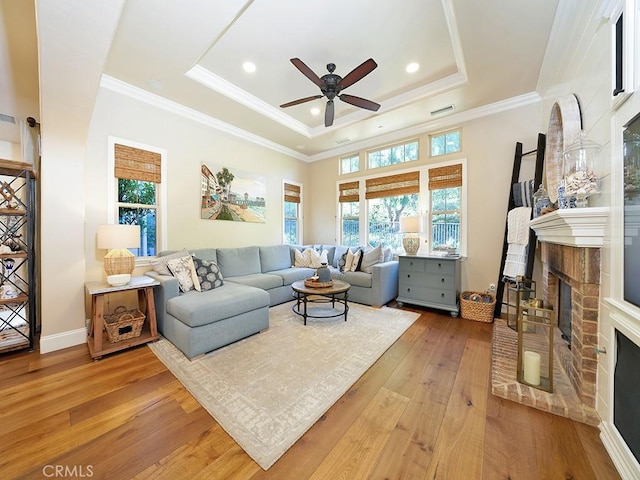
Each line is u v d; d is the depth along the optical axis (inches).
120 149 118.9
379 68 114.9
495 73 110.4
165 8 75.0
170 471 47.3
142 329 107.6
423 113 148.0
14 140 133.8
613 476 46.3
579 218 59.3
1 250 96.0
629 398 46.5
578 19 74.0
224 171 161.5
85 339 101.8
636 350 44.9
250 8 83.0
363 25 90.4
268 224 192.4
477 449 52.0
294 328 115.6
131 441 53.8
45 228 93.2
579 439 54.5
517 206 126.8
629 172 47.9
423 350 95.7
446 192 160.1
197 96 129.0
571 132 73.9
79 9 50.8
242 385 73.1
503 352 89.9
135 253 127.4
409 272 148.9
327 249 202.1
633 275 46.3
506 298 134.0
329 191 218.1
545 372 78.2
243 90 133.0
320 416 61.4
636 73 45.8
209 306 91.8
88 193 110.7
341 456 50.5
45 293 93.4
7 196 96.9
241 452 51.4
